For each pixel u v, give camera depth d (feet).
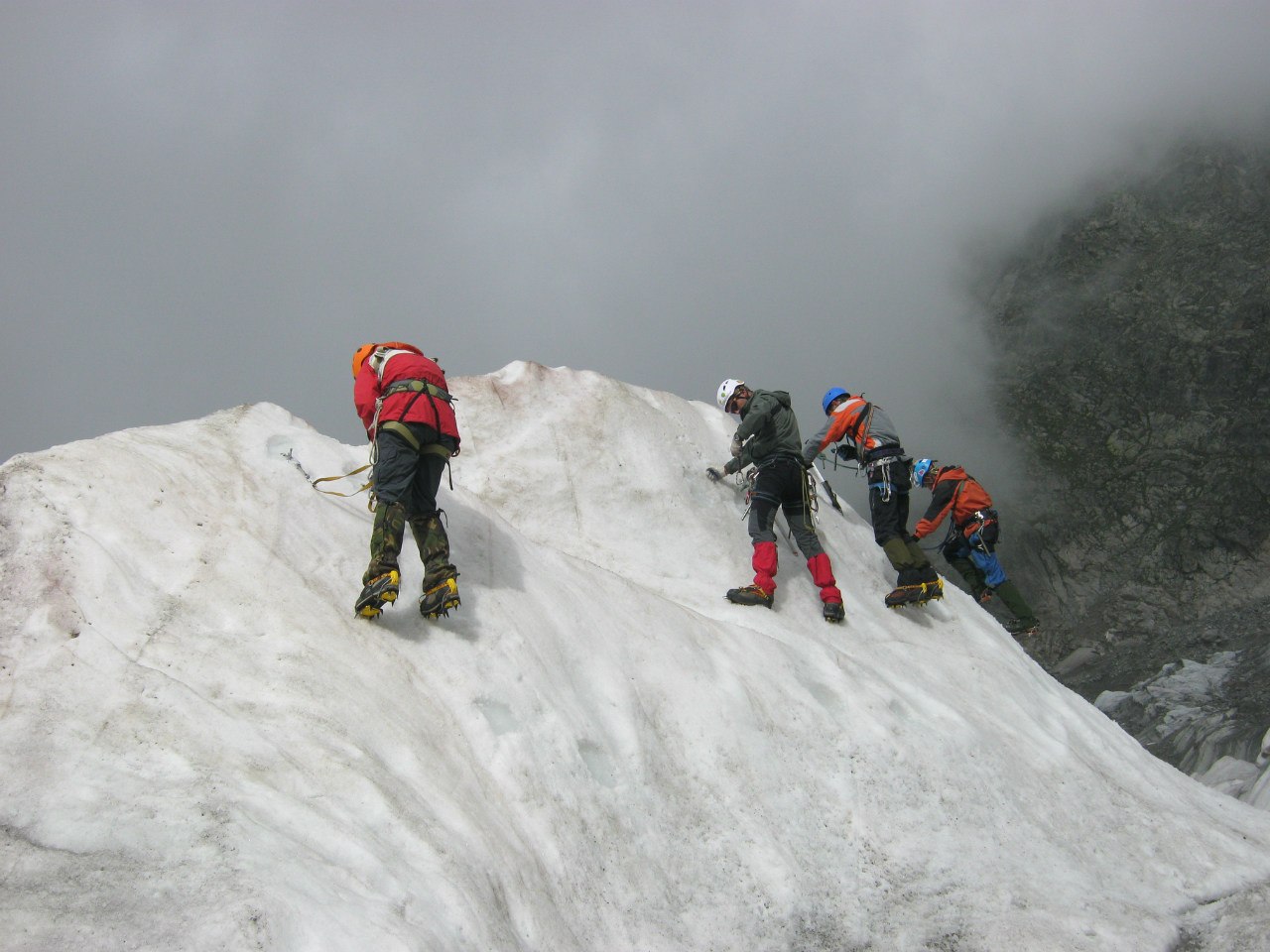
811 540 22.57
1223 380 99.14
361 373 15.93
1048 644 97.19
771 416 22.74
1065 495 103.91
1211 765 54.75
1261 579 91.20
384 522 14.30
